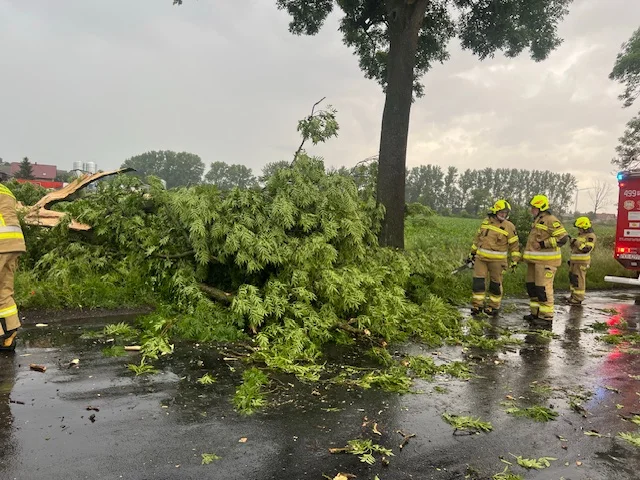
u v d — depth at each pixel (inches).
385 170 362.3
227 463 112.8
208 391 156.9
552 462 122.1
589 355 231.9
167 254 267.3
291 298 239.8
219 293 249.6
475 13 511.5
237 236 242.4
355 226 276.7
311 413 144.9
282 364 184.2
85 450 115.1
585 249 399.2
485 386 178.7
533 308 332.8
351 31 537.0
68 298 248.2
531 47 534.6
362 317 233.9
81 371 168.1
